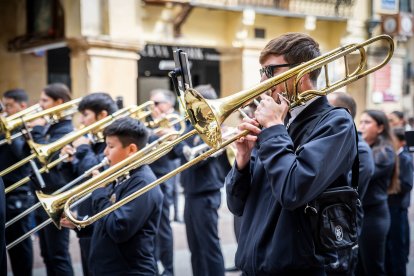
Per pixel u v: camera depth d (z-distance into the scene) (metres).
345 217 2.31
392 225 5.04
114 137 3.41
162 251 5.44
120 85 9.17
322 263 2.29
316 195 2.18
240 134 2.31
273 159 2.19
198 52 11.02
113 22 9.01
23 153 4.79
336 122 2.27
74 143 4.36
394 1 10.91
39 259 6.24
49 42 9.44
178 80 2.55
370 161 3.87
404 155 5.04
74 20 8.94
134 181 3.17
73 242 6.71
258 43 10.63
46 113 4.55
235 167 2.55
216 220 5.19
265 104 2.28
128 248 3.14
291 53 2.35
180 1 9.54
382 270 4.37
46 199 3.00
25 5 9.98
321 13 10.93
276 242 2.29
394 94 12.05
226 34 10.64
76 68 9.14
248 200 2.50
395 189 4.73
